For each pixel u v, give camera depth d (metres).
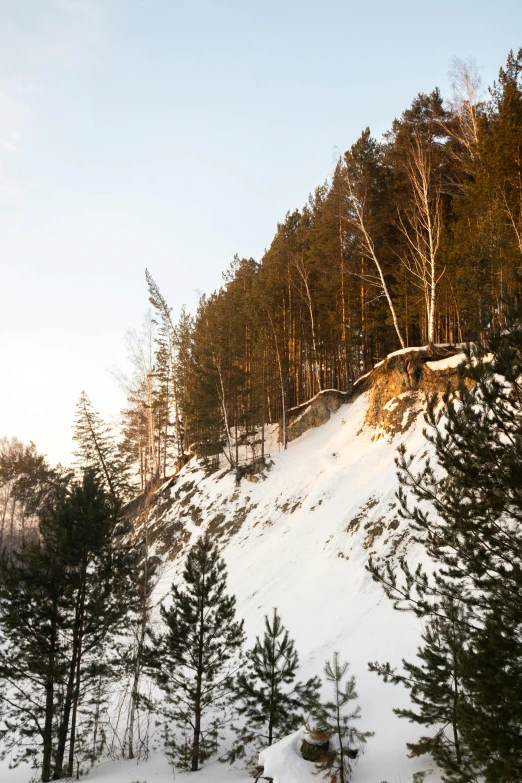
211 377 41.94
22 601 16.86
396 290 36.16
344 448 33.97
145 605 18.48
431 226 33.72
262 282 46.66
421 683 9.78
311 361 45.19
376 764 10.30
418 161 32.66
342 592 21.41
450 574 8.80
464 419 8.56
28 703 19.47
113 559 18.92
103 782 14.10
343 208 36.09
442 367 29.77
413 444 27.77
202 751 14.60
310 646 18.72
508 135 27.31
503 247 25.39
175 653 15.45
